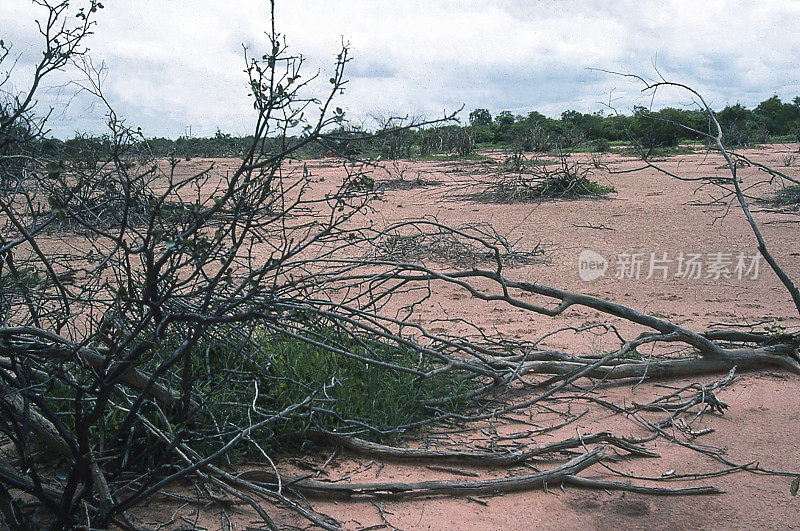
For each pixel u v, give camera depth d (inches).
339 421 156.9
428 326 255.1
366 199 138.9
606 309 203.0
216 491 134.3
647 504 134.3
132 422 130.0
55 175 103.3
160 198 101.9
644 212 579.5
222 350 163.6
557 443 150.9
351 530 123.0
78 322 208.8
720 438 164.1
